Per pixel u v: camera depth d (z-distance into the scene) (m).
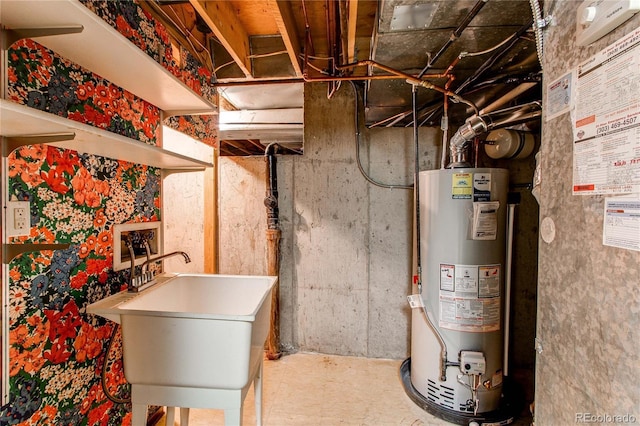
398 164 2.52
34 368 1.07
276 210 2.58
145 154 1.34
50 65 1.11
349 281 2.59
